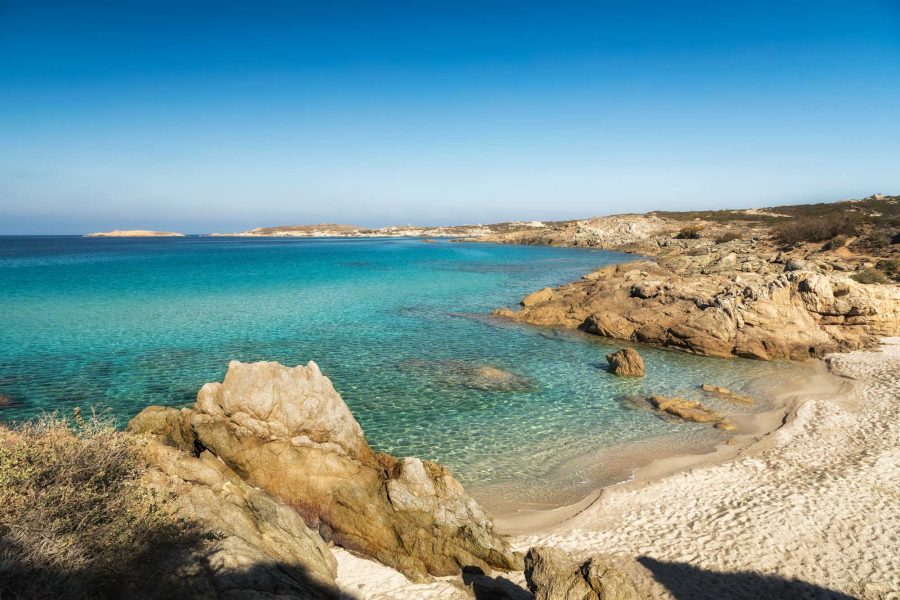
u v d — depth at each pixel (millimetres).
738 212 158375
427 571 12148
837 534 12836
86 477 9422
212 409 13727
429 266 91625
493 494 15750
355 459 14352
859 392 24281
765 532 13070
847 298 34000
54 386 23938
